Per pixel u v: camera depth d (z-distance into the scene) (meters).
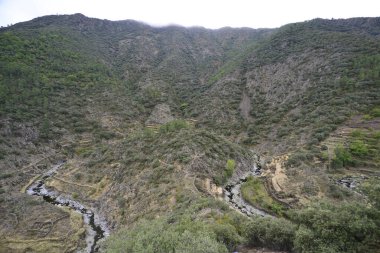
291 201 46.78
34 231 45.47
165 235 19.86
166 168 55.56
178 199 44.28
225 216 32.12
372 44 101.69
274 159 71.38
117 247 21.69
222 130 102.38
